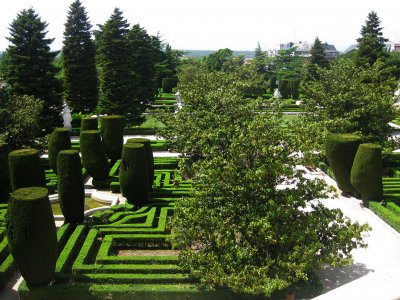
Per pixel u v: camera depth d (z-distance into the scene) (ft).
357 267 45.44
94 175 74.69
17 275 45.06
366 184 62.69
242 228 39.19
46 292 39.01
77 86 143.23
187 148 60.90
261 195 39.58
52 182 73.36
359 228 40.06
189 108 66.80
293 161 40.09
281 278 35.81
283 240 37.11
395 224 54.85
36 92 116.88
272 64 280.31
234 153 39.63
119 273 42.34
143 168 60.85
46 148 89.81
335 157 68.44
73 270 42.50
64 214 53.93
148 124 141.59
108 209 62.75
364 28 160.66
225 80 77.92
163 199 63.57
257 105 56.34
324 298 13.76
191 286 39.45
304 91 87.40
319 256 37.99
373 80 88.58
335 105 81.00
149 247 50.67
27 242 37.37
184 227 40.91
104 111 126.21
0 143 66.49
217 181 40.11
